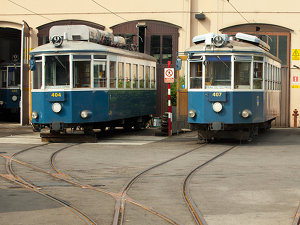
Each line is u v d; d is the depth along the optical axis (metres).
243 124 18.58
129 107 22.81
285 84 29.03
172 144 19.14
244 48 18.48
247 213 8.28
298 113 28.97
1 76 35.06
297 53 28.78
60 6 30.62
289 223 7.63
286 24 28.77
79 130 22.12
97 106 19.70
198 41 19.31
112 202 9.12
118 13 30.19
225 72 18.39
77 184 10.89
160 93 29.97
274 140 20.84
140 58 24.50
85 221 7.72
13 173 12.24
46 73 19.41
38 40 30.84
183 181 11.18
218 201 9.16
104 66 19.97
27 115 29.48
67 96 19.14
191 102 18.73
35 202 9.09
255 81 18.78
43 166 13.37
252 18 28.94
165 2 29.70
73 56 19.27
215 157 15.19
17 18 30.97
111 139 21.08
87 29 20.14
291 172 12.40
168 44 29.78
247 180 11.29
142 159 14.82
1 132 24.41
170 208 8.62
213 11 29.14
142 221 7.75
